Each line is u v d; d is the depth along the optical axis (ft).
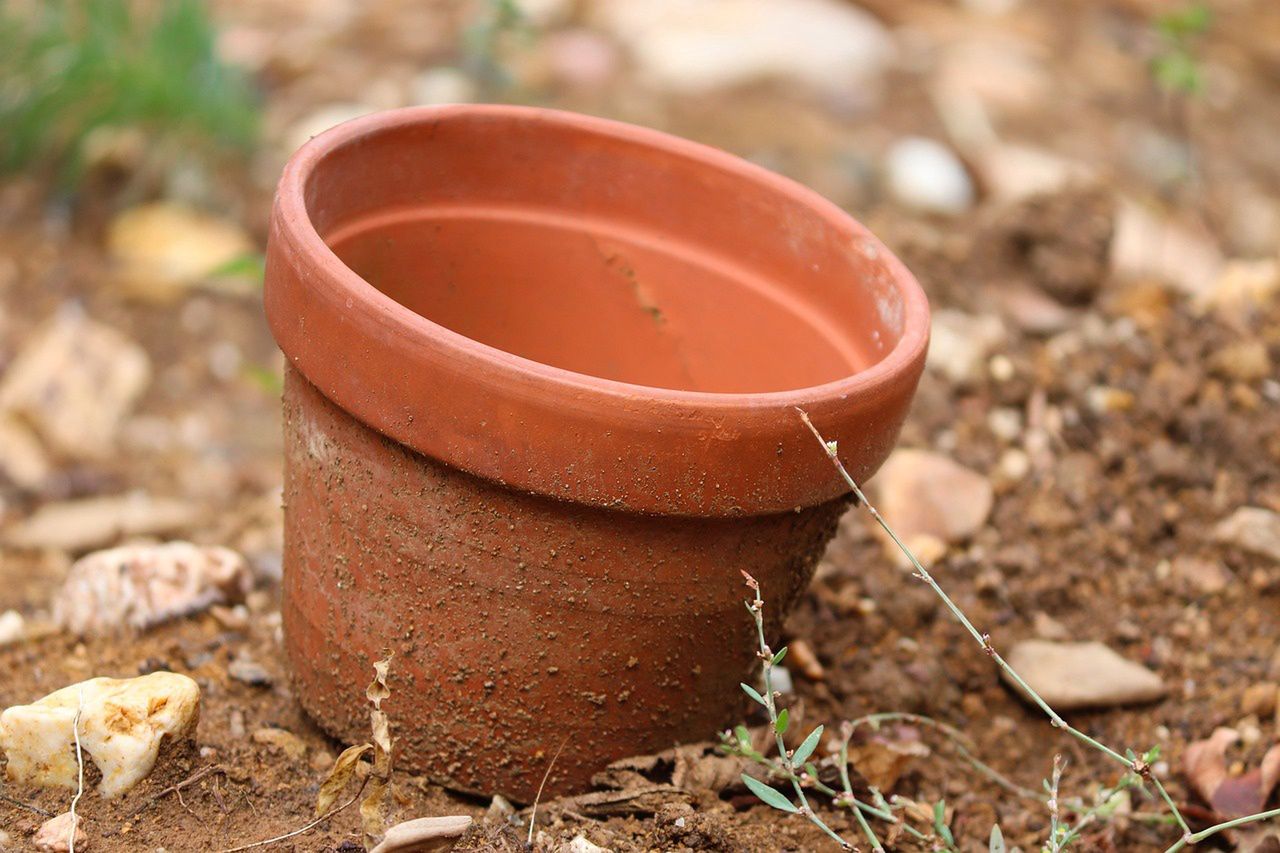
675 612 6.34
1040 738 8.70
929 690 8.67
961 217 14.88
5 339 15.01
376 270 7.36
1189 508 10.11
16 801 6.50
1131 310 12.47
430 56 20.49
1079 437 10.73
